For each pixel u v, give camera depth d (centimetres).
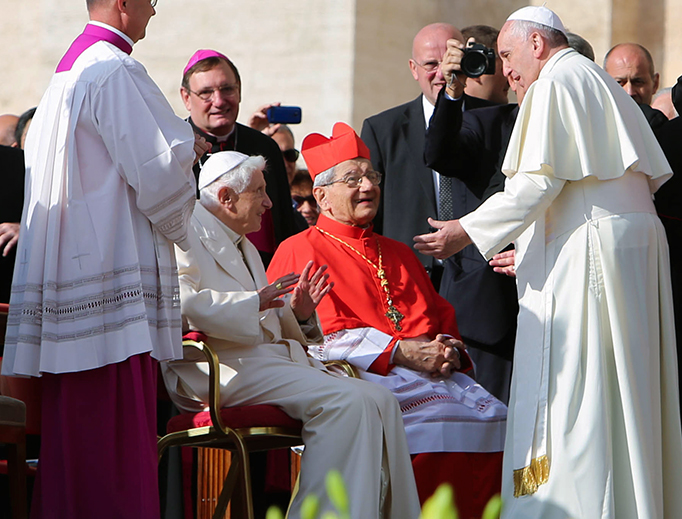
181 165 1591
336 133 2223
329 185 2191
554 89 1798
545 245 1814
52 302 1559
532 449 1744
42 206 1591
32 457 1903
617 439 1728
